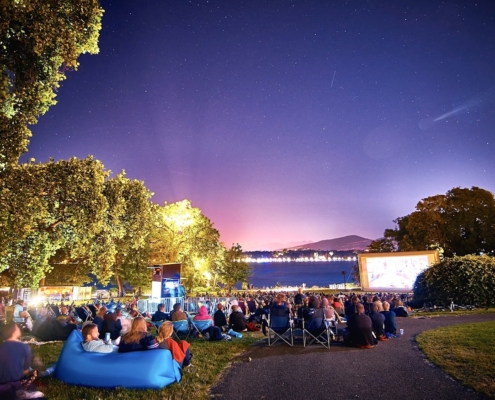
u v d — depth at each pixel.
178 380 6.94
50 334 12.45
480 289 20.69
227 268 60.09
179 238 44.94
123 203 25.08
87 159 20.86
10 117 10.74
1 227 14.93
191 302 23.62
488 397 5.74
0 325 14.87
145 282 47.88
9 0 9.20
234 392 6.45
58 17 11.21
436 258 36.50
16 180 15.83
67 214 20.19
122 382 6.48
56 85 11.95
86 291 45.75
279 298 11.69
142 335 7.13
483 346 8.94
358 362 8.26
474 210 43.00
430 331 11.62
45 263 22.70
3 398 5.05
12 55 10.70
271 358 9.01
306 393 6.30
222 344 10.98
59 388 6.48
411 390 6.24
